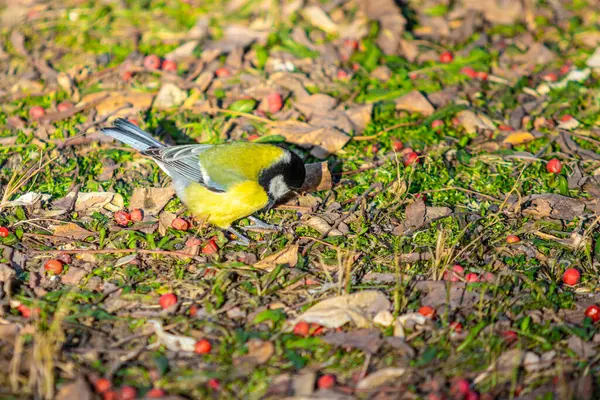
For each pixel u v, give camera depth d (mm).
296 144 13680
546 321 9812
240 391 8578
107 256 11008
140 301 10125
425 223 11742
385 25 17172
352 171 13078
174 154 11664
